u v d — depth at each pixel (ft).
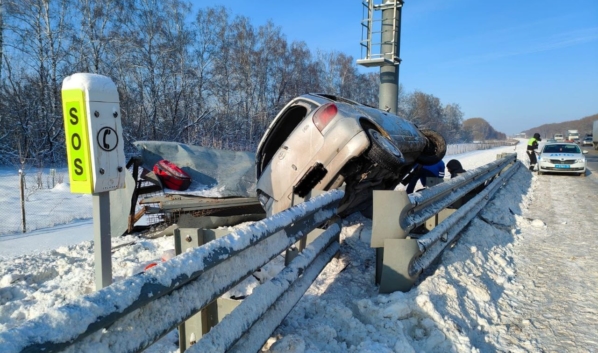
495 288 14.65
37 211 31.19
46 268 15.67
